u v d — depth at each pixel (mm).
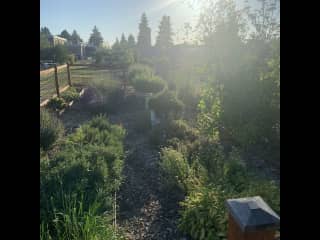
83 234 2898
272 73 5230
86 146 5484
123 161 5496
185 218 3434
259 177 4551
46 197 3482
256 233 1360
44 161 4633
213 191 3588
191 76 10008
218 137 6074
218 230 3178
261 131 5375
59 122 7023
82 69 23234
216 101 5793
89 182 4180
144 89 12992
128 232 3496
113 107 9789
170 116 7840
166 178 4766
